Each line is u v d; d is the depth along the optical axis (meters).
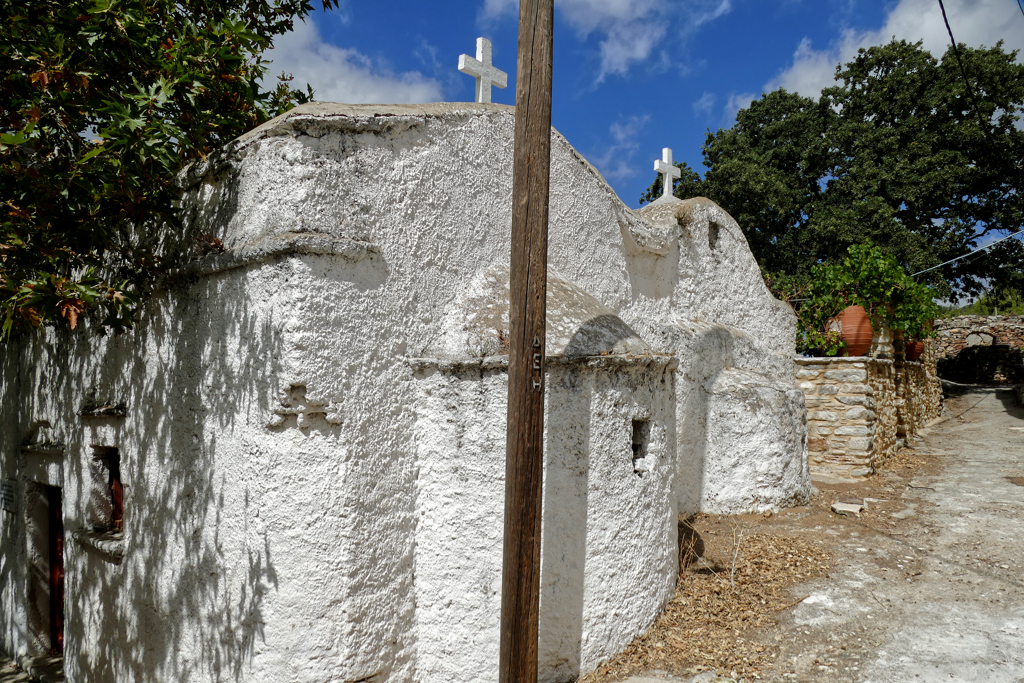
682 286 7.01
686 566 5.22
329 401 3.38
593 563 3.87
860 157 18.00
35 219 3.47
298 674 3.32
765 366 7.75
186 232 3.96
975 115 17.17
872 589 4.63
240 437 3.51
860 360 7.64
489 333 3.78
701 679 3.69
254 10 5.92
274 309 3.35
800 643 4.01
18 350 5.90
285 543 3.35
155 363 4.11
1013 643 3.77
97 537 4.57
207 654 3.66
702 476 6.70
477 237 4.24
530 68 3.18
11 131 3.58
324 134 3.44
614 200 5.64
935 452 9.20
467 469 3.67
